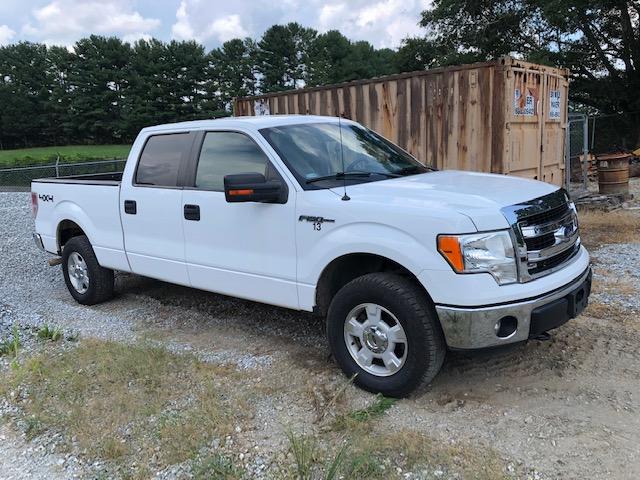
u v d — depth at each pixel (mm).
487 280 3305
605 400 3596
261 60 89938
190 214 4781
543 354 4266
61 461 3285
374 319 3707
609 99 29016
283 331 5059
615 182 11109
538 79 8539
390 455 3121
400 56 33219
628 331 4621
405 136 8703
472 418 3459
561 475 2906
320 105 9922
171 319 5555
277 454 3188
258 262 4328
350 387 3893
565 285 3613
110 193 5578
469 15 29703
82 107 89875
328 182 4160
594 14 26250
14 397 4043
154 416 3648
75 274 6246
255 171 4352
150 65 87125
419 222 3424
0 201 17391
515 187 3914
